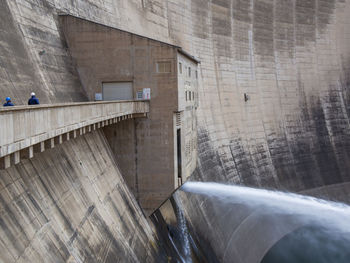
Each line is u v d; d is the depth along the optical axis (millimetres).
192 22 46062
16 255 11625
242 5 53188
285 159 54188
